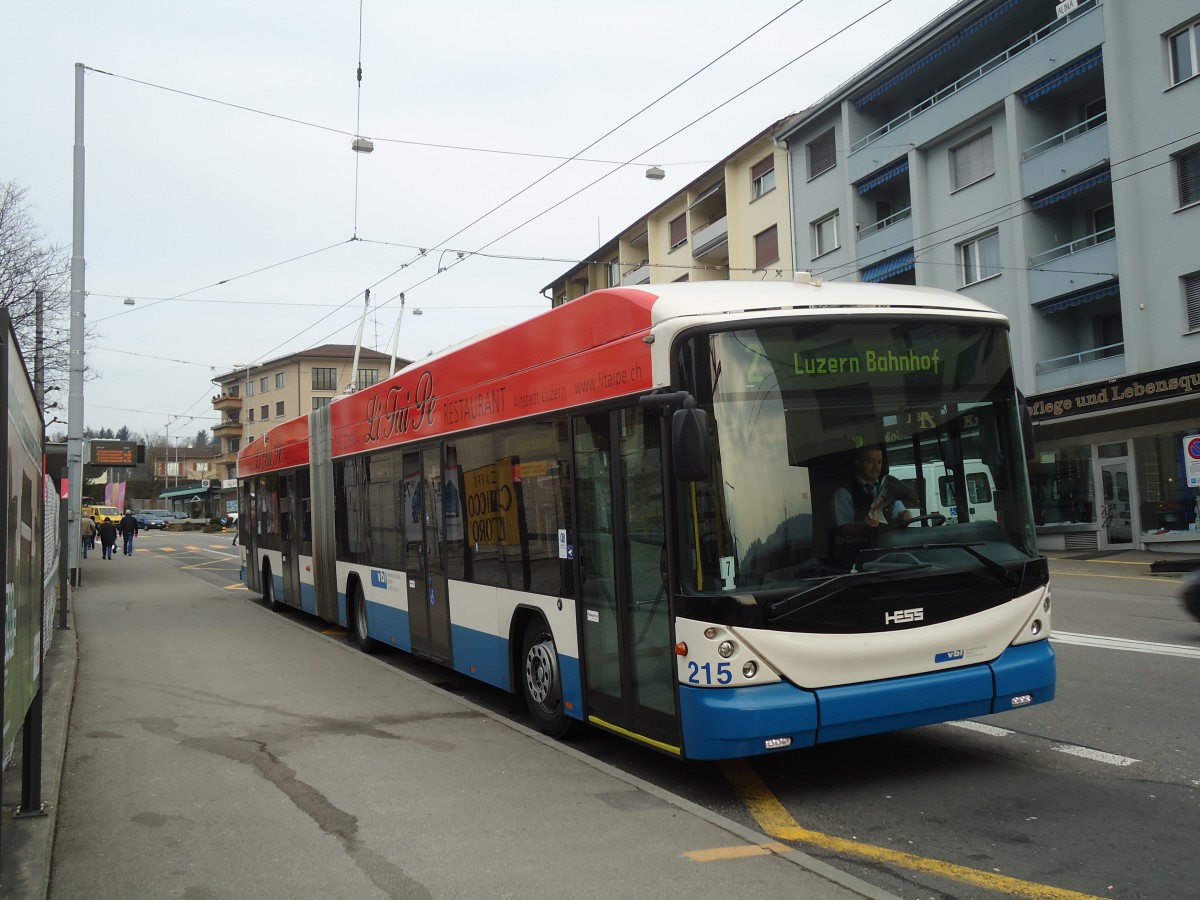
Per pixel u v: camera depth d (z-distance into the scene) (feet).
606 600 21.11
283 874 15.34
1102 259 81.97
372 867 15.49
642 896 13.99
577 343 22.36
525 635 25.58
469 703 28.55
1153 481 80.94
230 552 145.79
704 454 17.11
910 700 18.28
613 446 20.62
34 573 16.75
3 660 11.83
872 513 18.69
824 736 17.78
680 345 18.38
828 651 17.81
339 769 21.38
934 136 96.53
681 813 17.70
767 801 19.03
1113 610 44.75
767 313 18.63
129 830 17.65
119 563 115.55
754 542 17.83
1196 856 15.26
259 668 35.50
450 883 14.73
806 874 14.65
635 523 19.85
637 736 19.86
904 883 14.66
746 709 17.31
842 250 110.01
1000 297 91.40
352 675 33.68
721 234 133.28
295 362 267.18
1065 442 87.35
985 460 19.90
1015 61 87.97
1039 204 86.99
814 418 18.57
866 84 104.83
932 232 98.32
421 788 19.76
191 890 14.79
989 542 19.62
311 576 46.96
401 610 34.27
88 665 36.91
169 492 284.82
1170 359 76.64
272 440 56.39
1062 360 88.12
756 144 124.98
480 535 27.76
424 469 32.09
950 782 19.69
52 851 16.57
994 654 19.24
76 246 67.77
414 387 33.19
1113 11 79.20
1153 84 76.95
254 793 19.77
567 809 18.11
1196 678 28.22
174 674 34.55
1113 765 20.30
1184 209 75.31
